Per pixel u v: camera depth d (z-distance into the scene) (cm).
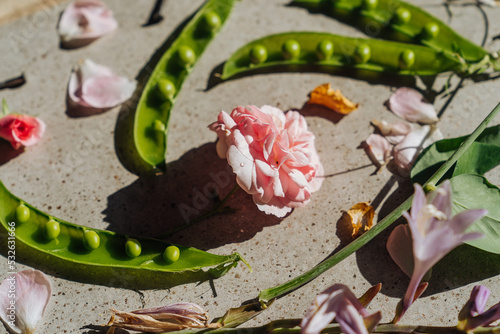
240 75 27
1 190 24
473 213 20
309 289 23
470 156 23
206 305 23
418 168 24
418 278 20
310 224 24
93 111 27
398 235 23
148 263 23
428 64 26
